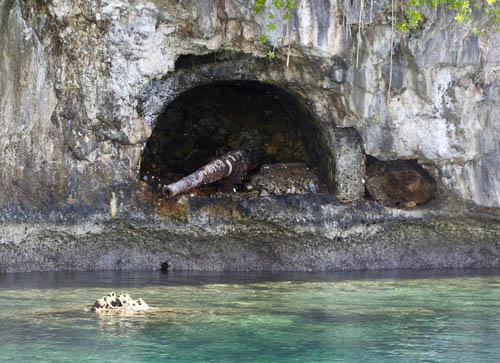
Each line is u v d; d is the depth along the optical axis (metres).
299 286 8.88
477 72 10.82
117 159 10.38
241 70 10.74
